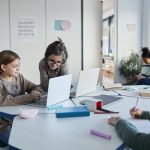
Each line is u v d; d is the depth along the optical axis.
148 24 5.35
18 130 1.45
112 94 2.46
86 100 2.05
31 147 1.21
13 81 2.29
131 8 5.30
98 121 1.61
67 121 1.61
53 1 4.81
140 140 1.18
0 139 1.88
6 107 1.96
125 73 5.29
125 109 1.89
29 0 4.71
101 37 5.16
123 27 5.32
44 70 2.53
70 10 4.90
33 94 2.11
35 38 4.80
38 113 1.79
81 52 5.04
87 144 1.24
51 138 1.32
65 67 2.60
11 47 4.73
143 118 1.64
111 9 7.36
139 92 2.46
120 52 5.37
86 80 2.37
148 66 3.77
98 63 5.20
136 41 5.39
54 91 1.96
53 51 2.48
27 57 4.80
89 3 4.99
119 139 1.30
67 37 4.95
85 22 5.00
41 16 4.79
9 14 4.66
